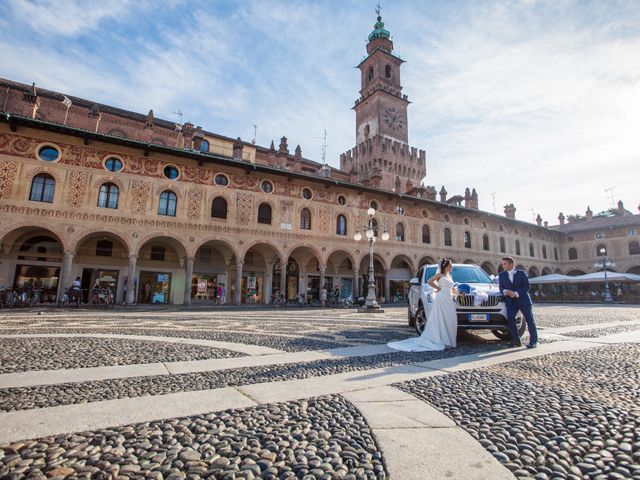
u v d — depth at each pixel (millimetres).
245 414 3211
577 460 2385
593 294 36875
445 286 7250
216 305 26109
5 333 8312
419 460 2359
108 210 22312
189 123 27953
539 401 3635
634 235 44844
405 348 6781
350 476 2160
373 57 60000
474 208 40906
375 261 37219
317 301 31766
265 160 36094
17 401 3453
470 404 3531
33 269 23078
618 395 3850
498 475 2170
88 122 28234
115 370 4816
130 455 2391
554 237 49875
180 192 24625
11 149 20391
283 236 28031
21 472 2127
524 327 8219
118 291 25344
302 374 4715
